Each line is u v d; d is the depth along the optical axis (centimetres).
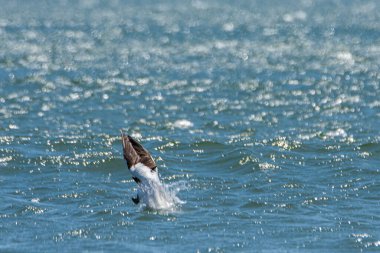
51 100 7262
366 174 4297
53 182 4175
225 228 3425
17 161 4566
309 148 4941
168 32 16012
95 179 4247
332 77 9094
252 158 4584
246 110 6700
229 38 14625
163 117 6350
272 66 10281
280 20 19000
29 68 10031
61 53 12081
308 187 4053
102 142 5119
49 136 5347
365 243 3250
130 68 10131
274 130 5706
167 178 4247
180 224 3475
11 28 17038
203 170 4453
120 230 3403
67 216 3606
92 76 9231
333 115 6431
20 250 3164
